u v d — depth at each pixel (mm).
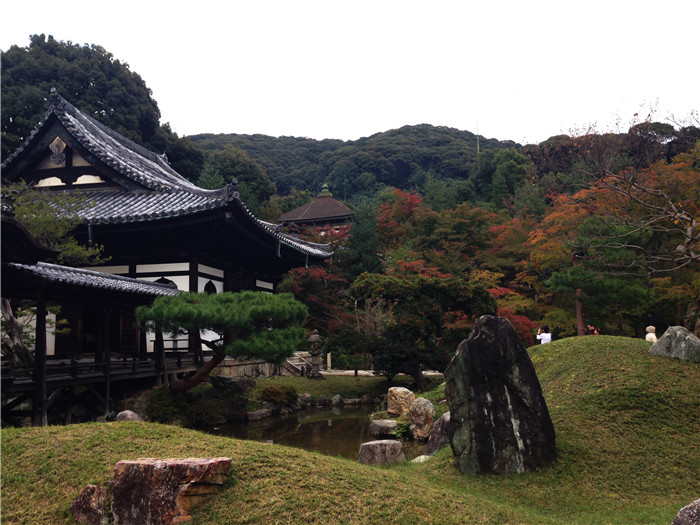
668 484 9789
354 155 104750
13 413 15359
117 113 45656
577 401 12586
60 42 47562
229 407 20203
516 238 39969
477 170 76000
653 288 27156
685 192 24109
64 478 7996
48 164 27312
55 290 15094
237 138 125500
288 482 7906
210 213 23109
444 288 25406
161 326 16375
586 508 9117
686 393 12242
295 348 17078
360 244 41156
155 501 7070
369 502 7758
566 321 30000
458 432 10828
